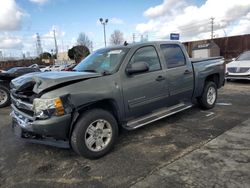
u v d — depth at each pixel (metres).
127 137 4.93
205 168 3.56
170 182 3.27
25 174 3.73
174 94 5.38
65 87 3.78
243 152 4.01
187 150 4.20
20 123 4.09
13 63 55.34
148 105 4.86
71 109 3.76
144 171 3.59
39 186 3.39
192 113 6.38
